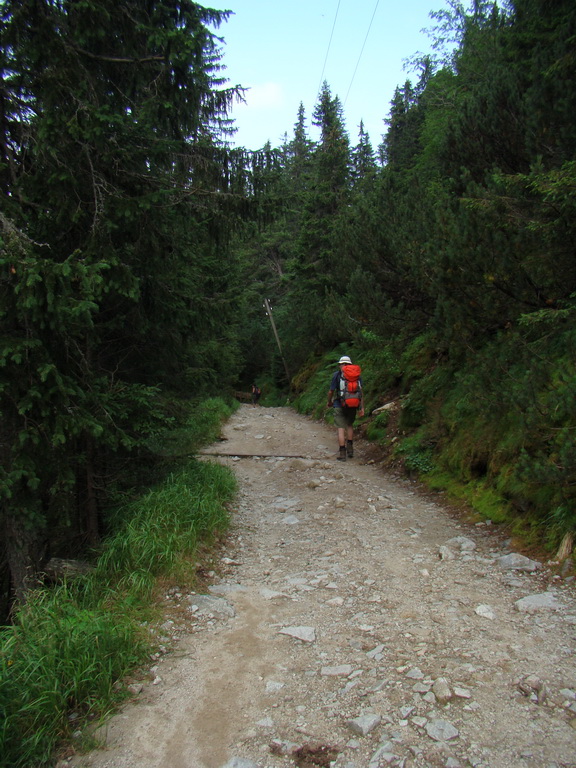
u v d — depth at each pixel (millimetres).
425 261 8258
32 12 4723
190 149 6133
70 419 4543
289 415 19641
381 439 10188
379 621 3791
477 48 14672
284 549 5574
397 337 9875
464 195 7641
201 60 5523
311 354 26328
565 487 4500
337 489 7680
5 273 4168
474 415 7230
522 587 4129
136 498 6398
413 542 5391
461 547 5086
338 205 23703
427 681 2979
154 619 3949
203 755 2555
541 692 2777
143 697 3051
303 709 2852
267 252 43000
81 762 2562
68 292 4254
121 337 6703
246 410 23672
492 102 8375
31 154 5320
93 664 3107
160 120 5855
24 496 4773
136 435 6098
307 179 25156
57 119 4773
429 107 17625
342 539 5668
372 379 13969
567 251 5785
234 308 7242
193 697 3023
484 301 6656
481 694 2830
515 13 10133
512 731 2529
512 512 5422
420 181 11266
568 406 4309
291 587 4535
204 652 3525
